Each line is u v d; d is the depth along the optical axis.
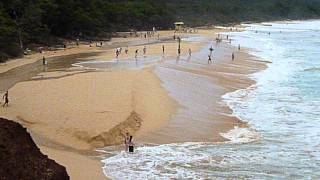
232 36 137.38
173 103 45.50
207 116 41.88
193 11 199.50
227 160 30.72
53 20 102.88
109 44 104.25
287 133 36.81
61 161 29.56
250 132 37.16
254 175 28.06
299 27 191.25
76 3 112.94
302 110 44.22
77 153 31.72
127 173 28.25
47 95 44.56
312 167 29.41
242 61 78.75
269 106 45.97
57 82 51.31
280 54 91.81
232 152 32.34
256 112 43.59
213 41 115.00
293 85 57.31
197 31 154.12
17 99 43.41
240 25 199.38
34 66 69.38
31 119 37.22
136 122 37.59
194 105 45.62
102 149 32.78
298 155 31.66
